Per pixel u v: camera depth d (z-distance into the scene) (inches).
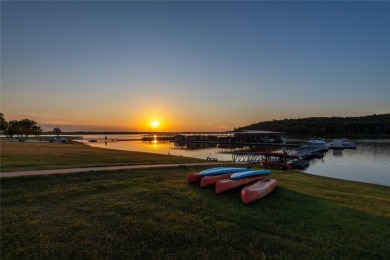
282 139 3437.5
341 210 414.6
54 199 424.8
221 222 345.4
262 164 1185.4
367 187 746.8
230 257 269.3
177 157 1195.3
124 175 594.9
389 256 278.5
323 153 2299.5
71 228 323.3
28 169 591.5
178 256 269.9
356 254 279.3
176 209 390.3
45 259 261.3
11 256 264.1
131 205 401.1
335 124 5369.1
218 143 3376.0
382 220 380.8
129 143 3902.6
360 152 2437.3
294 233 323.0
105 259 263.1
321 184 655.1
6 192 439.2
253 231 324.8
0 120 3289.9
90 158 863.1
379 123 5128.0
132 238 303.0
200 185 518.3
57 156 874.1
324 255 275.0
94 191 474.9
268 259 266.7
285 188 547.2
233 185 480.7
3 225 325.7
